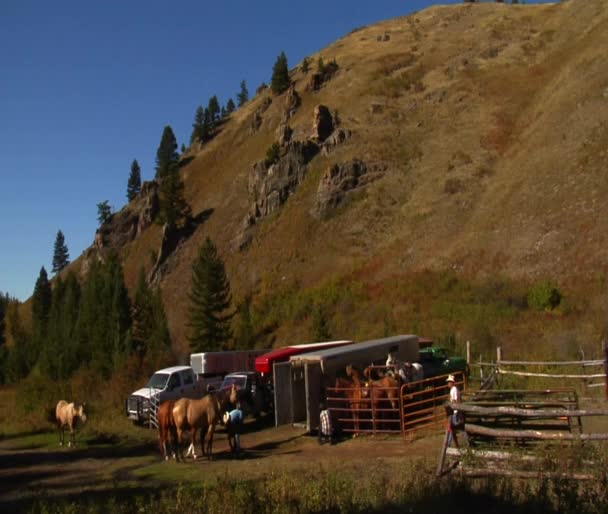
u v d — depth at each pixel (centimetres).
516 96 7512
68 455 2005
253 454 1784
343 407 1998
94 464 1809
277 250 7150
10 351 9462
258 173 8581
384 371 2214
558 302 3738
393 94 8981
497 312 3872
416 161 7238
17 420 3042
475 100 7900
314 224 7081
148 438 2275
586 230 4244
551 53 8256
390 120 8250
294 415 2156
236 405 1838
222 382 2616
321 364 2066
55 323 8919
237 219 8600
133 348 5481
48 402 3234
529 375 2367
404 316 4294
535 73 7850
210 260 5544
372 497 966
